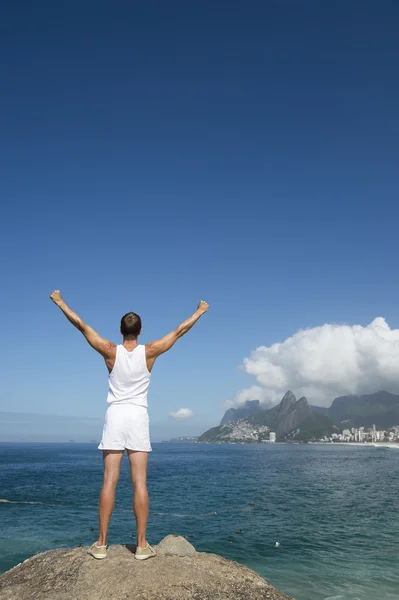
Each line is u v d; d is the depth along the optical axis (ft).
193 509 90.12
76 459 344.08
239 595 16.10
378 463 302.45
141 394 17.81
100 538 17.83
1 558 53.26
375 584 43.45
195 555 18.76
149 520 77.15
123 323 18.24
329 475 191.42
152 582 15.85
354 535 65.41
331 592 41.22
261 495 114.73
